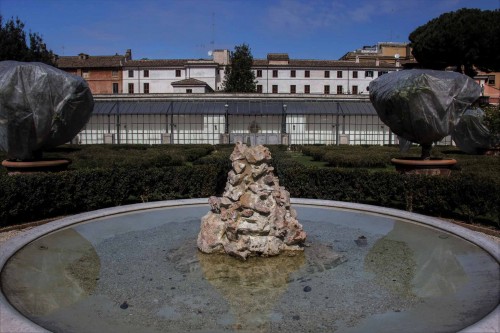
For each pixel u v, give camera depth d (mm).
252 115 45031
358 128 45562
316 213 8711
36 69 11773
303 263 5773
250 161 6055
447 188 10367
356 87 68750
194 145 37188
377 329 3910
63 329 3834
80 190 10859
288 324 4035
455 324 3898
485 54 42625
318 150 30188
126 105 45156
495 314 3742
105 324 4004
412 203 10992
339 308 4387
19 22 39250
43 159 13148
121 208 8555
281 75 68625
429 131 12734
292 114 44781
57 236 6805
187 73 66938
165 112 43938
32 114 11820
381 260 5879
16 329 3459
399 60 74125
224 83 67250
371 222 7930
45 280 5055
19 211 9883
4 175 10180
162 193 12102
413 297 4625
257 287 4961
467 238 6371
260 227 5906
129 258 5992
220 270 5520
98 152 25188
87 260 5875
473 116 24781
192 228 7633
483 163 18406
